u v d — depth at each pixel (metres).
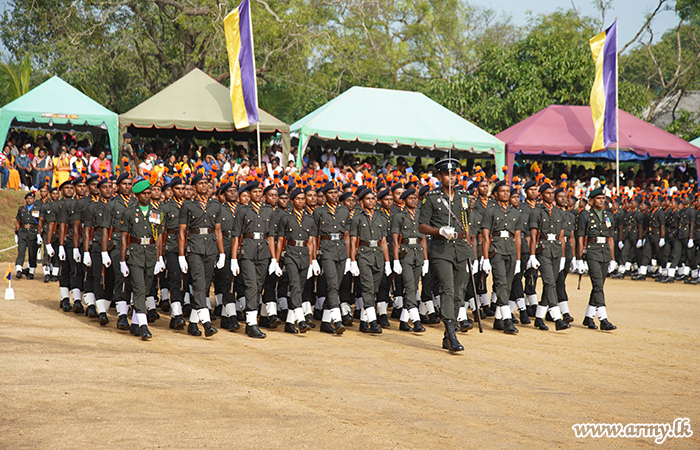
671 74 51.25
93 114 20.12
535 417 5.74
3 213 19.89
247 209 9.49
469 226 8.84
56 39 32.97
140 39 34.88
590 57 33.31
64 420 4.98
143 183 8.77
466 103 34.66
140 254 8.77
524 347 9.08
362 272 9.95
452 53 46.38
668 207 18.55
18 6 32.62
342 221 10.16
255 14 31.12
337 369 7.31
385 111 22.42
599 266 10.70
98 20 32.31
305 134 20.81
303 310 10.38
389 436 5.00
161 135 26.06
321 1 33.81
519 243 10.54
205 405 5.54
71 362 6.75
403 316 10.35
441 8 44.88
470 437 5.08
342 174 21.42
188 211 9.22
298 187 9.96
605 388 6.93
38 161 21.20
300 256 9.80
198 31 34.06
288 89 34.09
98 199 10.64
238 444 4.62
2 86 32.19
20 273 15.12
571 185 23.27
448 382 6.90
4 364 6.44
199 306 9.15
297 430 4.97
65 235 10.94
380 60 39.47
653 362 8.33
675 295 15.28
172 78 37.12
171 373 6.59
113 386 5.96
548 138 23.75
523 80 33.28
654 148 24.34
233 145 24.12
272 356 7.95
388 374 7.16
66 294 10.98
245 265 9.40
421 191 9.37
